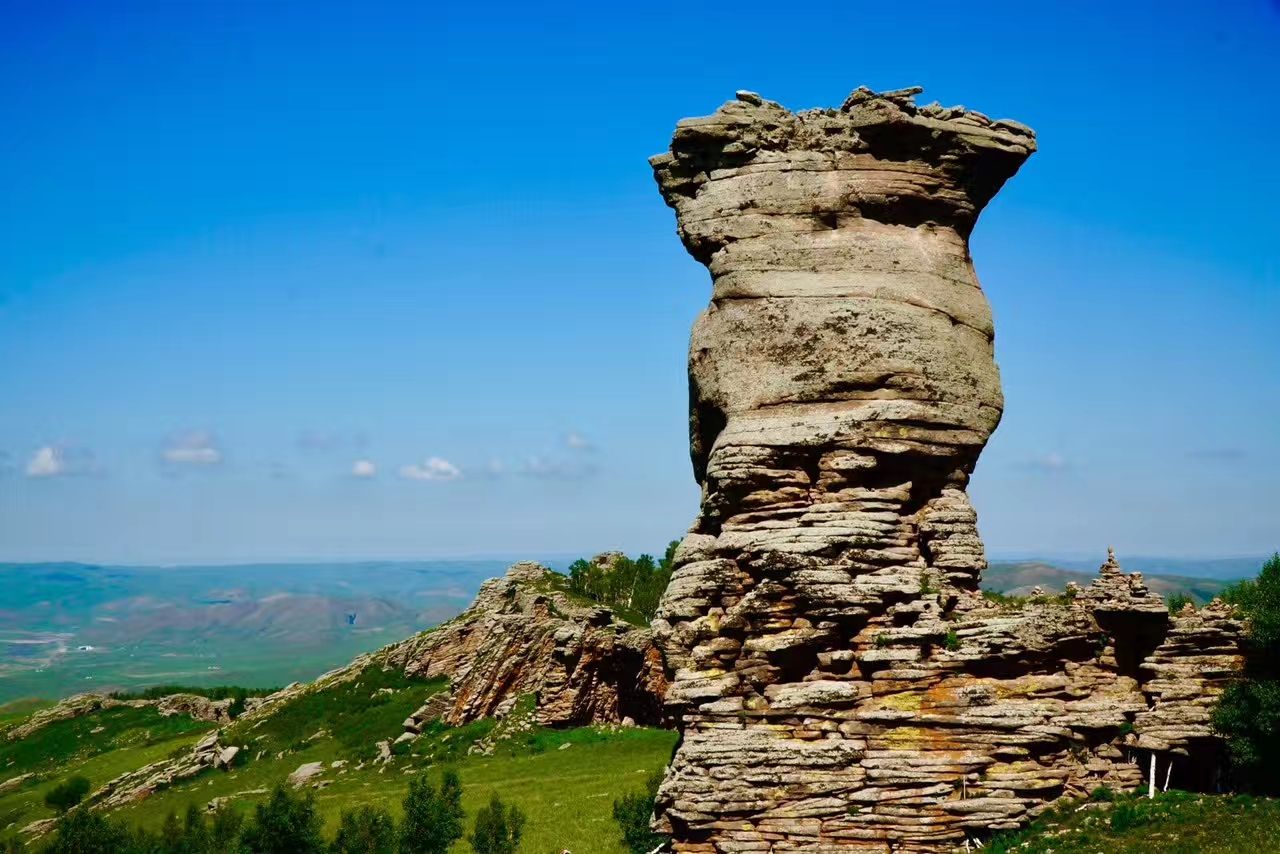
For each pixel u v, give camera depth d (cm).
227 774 10244
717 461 4531
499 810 5622
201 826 6425
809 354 4556
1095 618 4391
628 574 12288
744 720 4219
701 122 4828
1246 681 4228
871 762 4128
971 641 4250
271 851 5688
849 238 4691
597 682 9888
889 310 4578
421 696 11062
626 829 5662
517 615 11025
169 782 10200
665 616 4478
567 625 10044
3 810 10450
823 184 4744
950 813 4088
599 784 7550
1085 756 4244
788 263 4672
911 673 4194
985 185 4891
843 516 4388
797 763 4119
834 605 4253
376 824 5725
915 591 4316
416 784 5678
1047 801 4156
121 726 13638
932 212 4812
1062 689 4275
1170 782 4300
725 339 4662
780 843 4075
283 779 9769
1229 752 4256
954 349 4644
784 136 4822
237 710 13825
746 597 4334
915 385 4534
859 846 4066
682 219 4862
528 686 10350
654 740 8788
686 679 4309
